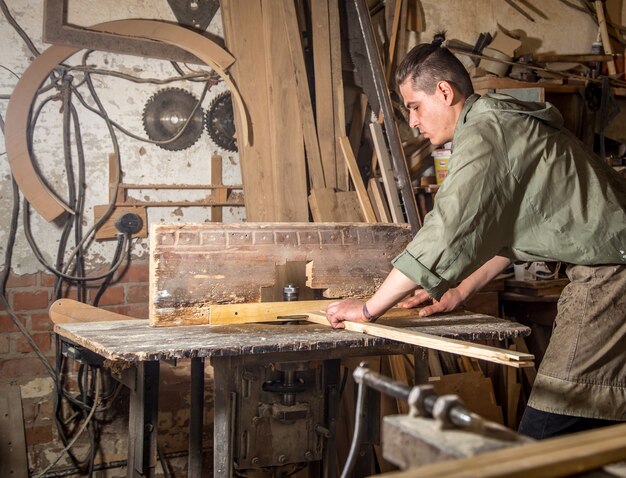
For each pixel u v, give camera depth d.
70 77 3.20
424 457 0.96
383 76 3.59
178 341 2.08
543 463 0.88
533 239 2.06
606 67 4.17
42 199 3.13
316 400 2.44
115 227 3.31
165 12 3.37
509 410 3.66
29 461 3.20
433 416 1.01
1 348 3.14
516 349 3.79
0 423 3.12
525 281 3.72
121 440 3.35
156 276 2.35
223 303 2.42
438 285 2.00
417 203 3.82
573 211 2.04
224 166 3.51
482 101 2.15
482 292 3.68
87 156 3.26
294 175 3.47
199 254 2.41
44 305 3.20
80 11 3.21
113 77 3.28
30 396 3.20
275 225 2.55
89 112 3.25
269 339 2.12
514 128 2.05
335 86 3.62
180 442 3.45
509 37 4.01
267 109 3.47
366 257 2.66
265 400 2.33
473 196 1.97
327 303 2.57
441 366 3.66
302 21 3.64
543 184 2.03
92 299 3.29
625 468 1.06
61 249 3.23
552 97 4.12
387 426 1.03
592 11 4.38
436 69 2.26
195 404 2.61
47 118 3.17
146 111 3.35
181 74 3.40
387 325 2.40
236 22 3.45
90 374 3.29
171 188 3.39
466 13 4.06
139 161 3.35
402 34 3.85
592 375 2.07
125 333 2.25
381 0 3.87
